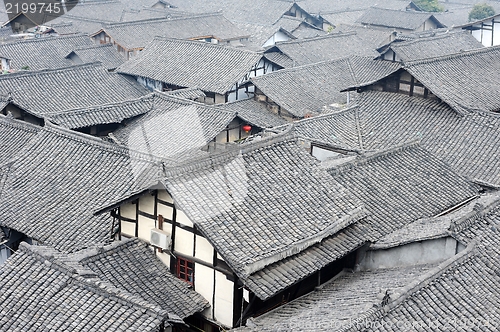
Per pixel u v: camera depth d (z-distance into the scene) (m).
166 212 18.22
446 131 29.55
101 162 23.70
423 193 22.78
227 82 43.72
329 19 85.69
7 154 27.70
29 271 16.34
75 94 40.66
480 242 17.69
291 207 18.28
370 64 48.91
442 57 34.50
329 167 22.14
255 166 19.11
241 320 17.31
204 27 65.44
